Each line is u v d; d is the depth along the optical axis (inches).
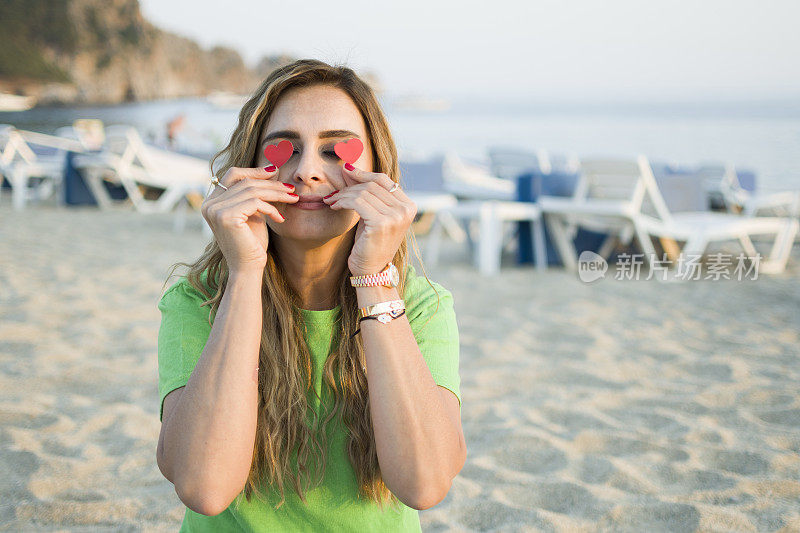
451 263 292.5
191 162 475.8
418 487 47.0
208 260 53.3
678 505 93.8
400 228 47.5
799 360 157.5
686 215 293.4
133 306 201.8
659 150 951.6
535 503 97.3
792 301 218.7
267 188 47.7
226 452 45.7
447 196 319.3
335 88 51.2
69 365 149.8
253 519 51.6
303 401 50.8
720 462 107.7
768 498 96.0
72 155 449.7
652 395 136.8
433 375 51.6
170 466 46.7
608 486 101.3
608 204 258.1
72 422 121.2
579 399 135.0
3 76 3693.4
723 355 161.6
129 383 140.9
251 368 47.1
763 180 600.7
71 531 88.4
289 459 50.6
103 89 4266.7
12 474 101.9
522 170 401.4
